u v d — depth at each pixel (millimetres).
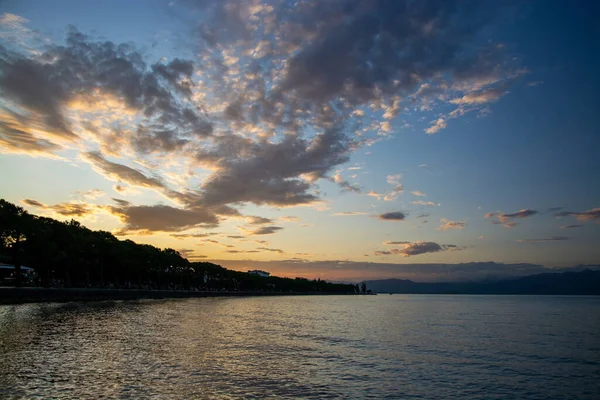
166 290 173125
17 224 92188
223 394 25641
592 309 164250
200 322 70500
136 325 59500
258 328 66375
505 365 39531
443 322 90500
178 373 30328
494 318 105688
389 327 76688
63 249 113812
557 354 46531
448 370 36500
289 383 29312
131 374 29203
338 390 28188
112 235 161125
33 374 27844
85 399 23094
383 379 32125
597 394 29625
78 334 46844
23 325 52031
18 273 93875
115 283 147250
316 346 48094
